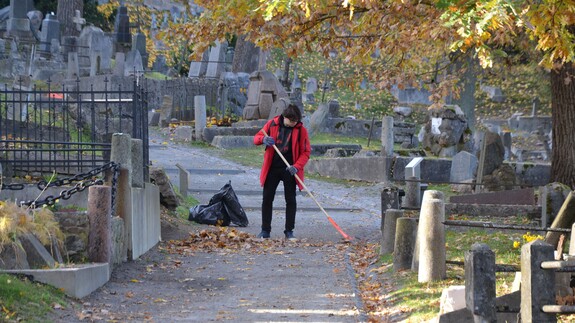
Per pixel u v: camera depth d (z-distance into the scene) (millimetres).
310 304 12656
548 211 17453
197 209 23203
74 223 13977
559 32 15297
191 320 11406
